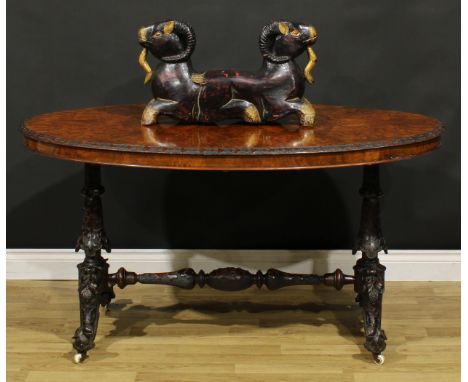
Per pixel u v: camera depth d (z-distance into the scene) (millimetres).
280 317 3377
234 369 2910
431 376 2863
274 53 2822
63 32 3582
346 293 3637
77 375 2867
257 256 3793
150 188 3752
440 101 3621
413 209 3756
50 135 2619
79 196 3771
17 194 3756
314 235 3787
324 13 3543
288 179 3732
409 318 3359
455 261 3773
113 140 2549
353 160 2471
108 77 3627
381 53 3580
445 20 3545
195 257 3799
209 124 2893
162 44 2818
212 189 3746
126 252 3797
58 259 3814
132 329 3252
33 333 3209
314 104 3518
